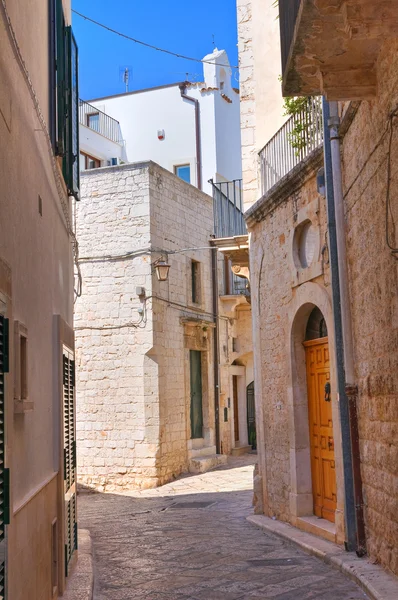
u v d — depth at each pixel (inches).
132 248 749.9
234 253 552.7
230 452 920.3
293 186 395.9
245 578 293.7
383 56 229.8
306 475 396.8
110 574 317.1
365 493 297.0
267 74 488.7
